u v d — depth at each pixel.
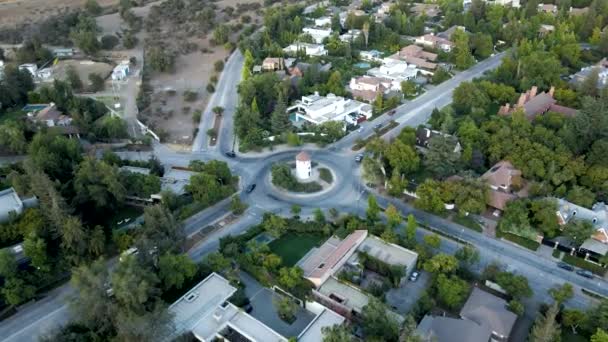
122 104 192.38
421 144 151.88
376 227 113.00
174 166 145.50
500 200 120.12
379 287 96.50
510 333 88.31
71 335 83.56
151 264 96.19
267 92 179.00
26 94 187.25
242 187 136.50
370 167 131.88
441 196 120.75
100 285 81.06
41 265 101.62
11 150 149.00
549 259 106.88
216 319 89.38
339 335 78.19
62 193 122.00
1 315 94.62
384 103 179.38
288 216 122.94
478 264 105.69
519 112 148.12
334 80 189.12
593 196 118.69
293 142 155.75
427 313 92.12
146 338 76.75
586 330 87.81
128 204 130.12
